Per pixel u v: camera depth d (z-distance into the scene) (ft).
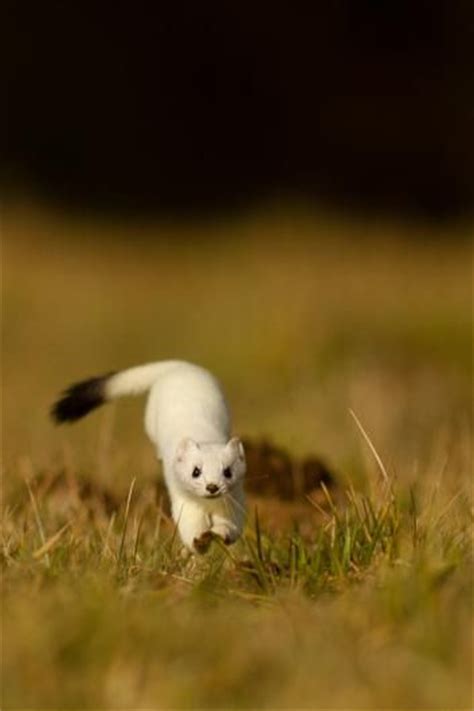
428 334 88.22
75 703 27.27
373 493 40.47
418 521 37.52
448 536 36.29
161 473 49.67
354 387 73.46
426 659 28.40
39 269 122.62
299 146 171.63
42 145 165.37
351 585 33.94
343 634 29.81
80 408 43.75
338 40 175.22
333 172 170.50
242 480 39.68
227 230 141.38
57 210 150.51
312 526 44.45
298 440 60.49
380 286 104.58
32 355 95.96
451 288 103.81
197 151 170.50
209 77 172.86
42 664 28.07
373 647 29.30
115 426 68.18
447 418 67.72
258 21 174.50
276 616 31.50
